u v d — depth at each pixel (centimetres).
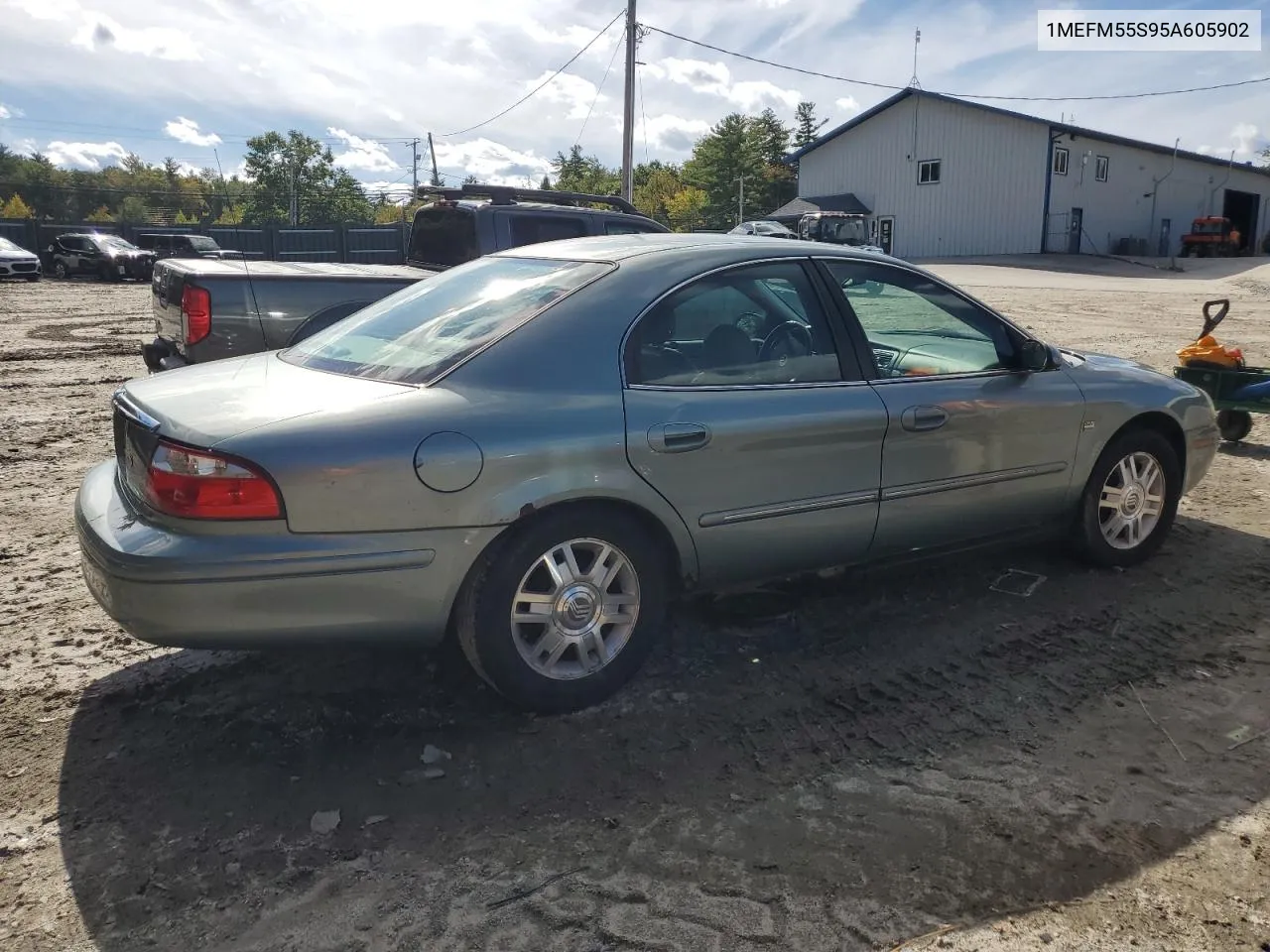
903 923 232
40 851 257
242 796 281
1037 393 418
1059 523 444
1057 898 242
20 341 1384
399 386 306
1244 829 270
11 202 9244
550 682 321
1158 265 3856
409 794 283
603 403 317
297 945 225
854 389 370
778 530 354
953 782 291
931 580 451
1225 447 735
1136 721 328
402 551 288
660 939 227
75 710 328
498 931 229
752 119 7362
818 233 3569
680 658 371
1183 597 434
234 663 362
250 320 657
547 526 309
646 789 287
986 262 3934
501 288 357
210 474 273
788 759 304
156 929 230
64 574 454
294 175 9050
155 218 10806
